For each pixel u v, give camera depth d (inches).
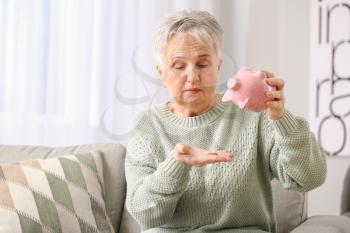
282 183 49.8
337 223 60.7
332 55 106.8
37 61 98.6
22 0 97.5
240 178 50.4
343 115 105.8
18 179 62.7
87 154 70.1
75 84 100.9
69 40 100.8
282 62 111.6
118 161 72.2
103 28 102.9
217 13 110.8
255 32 112.3
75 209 63.4
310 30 108.4
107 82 103.3
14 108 97.4
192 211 51.7
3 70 96.7
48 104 99.1
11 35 97.0
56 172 65.2
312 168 46.7
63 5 100.4
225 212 50.9
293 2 111.0
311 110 108.3
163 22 49.9
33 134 98.5
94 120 102.4
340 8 106.3
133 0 105.2
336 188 106.7
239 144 51.7
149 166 53.1
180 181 45.8
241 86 42.7
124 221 69.8
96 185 67.4
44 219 60.8
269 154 51.2
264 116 51.9
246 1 112.4
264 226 52.9
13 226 58.9
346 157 106.1
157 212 48.3
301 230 57.5
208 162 42.6
